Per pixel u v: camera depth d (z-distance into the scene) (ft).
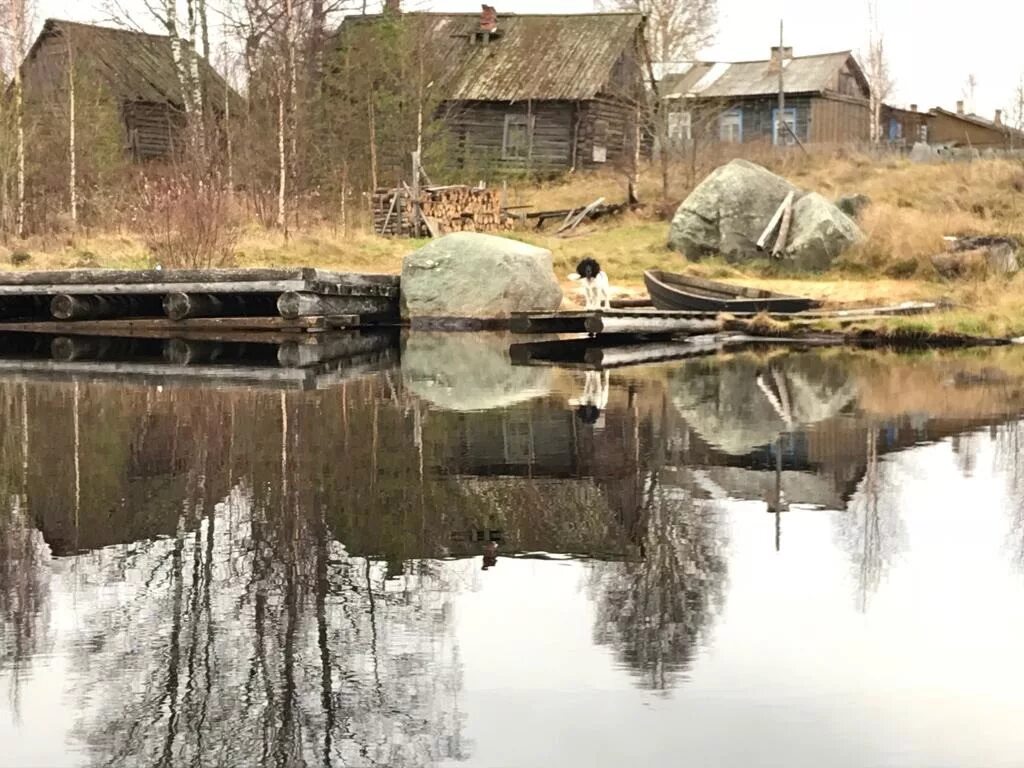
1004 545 19.99
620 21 140.77
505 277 69.72
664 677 14.19
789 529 21.17
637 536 20.68
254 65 105.91
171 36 104.99
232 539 20.48
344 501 23.29
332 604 17.02
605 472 26.32
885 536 20.67
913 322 62.08
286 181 95.81
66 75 101.96
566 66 136.05
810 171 112.06
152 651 15.23
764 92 168.25
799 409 36.60
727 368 49.65
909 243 81.05
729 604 16.92
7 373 45.88
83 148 102.06
